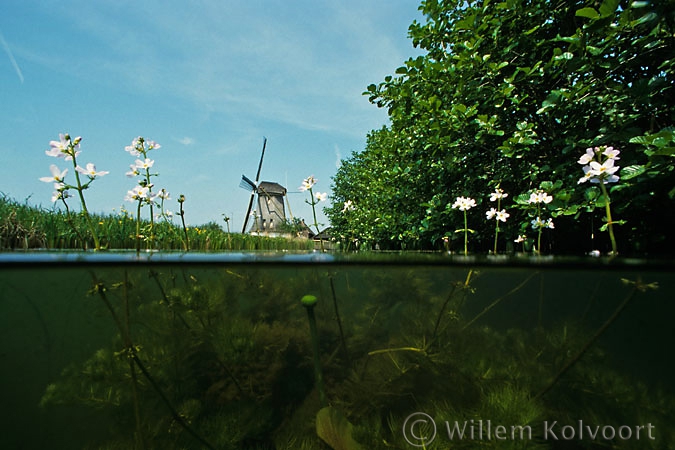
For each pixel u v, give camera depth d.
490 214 3.96
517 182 4.18
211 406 2.75
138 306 2.83
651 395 2.42
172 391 2.73
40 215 4.28
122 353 2.37
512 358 2.77
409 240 5.88
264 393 2.90
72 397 2.49
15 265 2.50
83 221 4.29
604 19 2.67
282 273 3.53
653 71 3.03
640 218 3.30
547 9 3.72
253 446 2.46
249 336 2.94
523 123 3.60
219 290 3.03
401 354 2.90
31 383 2.51
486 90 4.06
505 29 4.00
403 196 5.63
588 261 2.67
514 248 4.33
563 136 3.64
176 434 2.42
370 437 2.25
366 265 3.09
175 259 2.78
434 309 3.26
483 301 3.11
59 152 2.95
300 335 3.41
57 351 2.58
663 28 2.69
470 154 4.41
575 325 2.88
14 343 2.56
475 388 2.62
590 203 3.09
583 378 2.53
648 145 2.61
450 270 3.20
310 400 2.83
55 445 2.39
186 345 2.79
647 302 2.70
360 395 2.75
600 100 3.17
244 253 3.57
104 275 2.72
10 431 2.44
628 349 2.71
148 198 3.36
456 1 4.52
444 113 4.12
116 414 2.59
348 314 3.60
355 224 7.53
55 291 2.63
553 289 2.96
